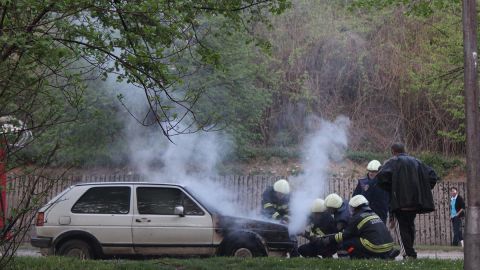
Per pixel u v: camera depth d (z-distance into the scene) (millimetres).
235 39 21984
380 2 14633
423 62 29484
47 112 9516
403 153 11359
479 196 7910
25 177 8594
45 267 10164
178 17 9469
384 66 31188
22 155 8367
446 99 27234
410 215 11227
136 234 12938
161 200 13234
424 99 30312
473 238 7832
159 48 9938
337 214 12758
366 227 11609
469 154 8008
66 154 22250
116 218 13016
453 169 27812
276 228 13055
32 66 8047
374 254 11547
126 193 13234
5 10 7816
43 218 12961
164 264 10859
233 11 10383
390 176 11094
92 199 13156
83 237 12914
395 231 14539
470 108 8070
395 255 11750
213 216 13102
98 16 9188
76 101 9898
